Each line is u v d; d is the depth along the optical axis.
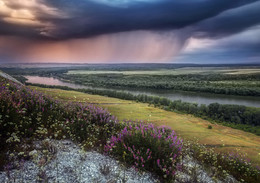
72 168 3.89
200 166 5.96
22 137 4.64
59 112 7.43
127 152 4.91
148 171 4.47
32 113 6.04
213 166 6.35
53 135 5.39
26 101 6.89
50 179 3.30
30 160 3.76
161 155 4.76
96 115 8.91
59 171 3.64
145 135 5.56
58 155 4.30
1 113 4.76
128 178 4.00
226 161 6.94
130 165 4.60
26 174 3.26
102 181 3.65
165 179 4.24
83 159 4.44
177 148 5.34
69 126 6.27
